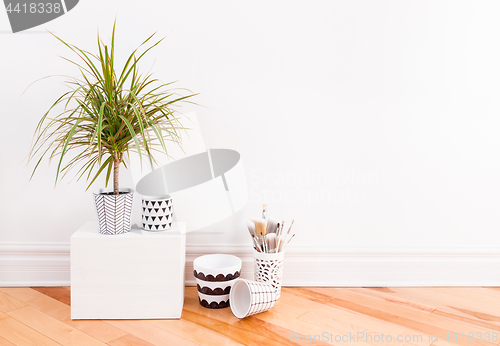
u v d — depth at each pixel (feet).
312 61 4.55
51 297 4.17
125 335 3.34
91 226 4.00
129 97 3.52
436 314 3.90
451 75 4.63
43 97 4.37
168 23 4.43
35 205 4.45
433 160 4.68
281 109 4.56
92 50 4.39
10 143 4.38
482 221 4.74
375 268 4.73
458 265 4.76
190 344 3.20
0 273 4.45
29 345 3.13
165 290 3.67
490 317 3.85
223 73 4.50
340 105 4.59
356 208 4.69
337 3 4.52
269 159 4.59
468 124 4.67
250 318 3.73
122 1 4.39
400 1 4.56
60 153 4.42
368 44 4.57
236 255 4.63
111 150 3.67
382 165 4.66
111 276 3.61
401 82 4.61
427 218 4.73
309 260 4.69
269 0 4.49
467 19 4.60
